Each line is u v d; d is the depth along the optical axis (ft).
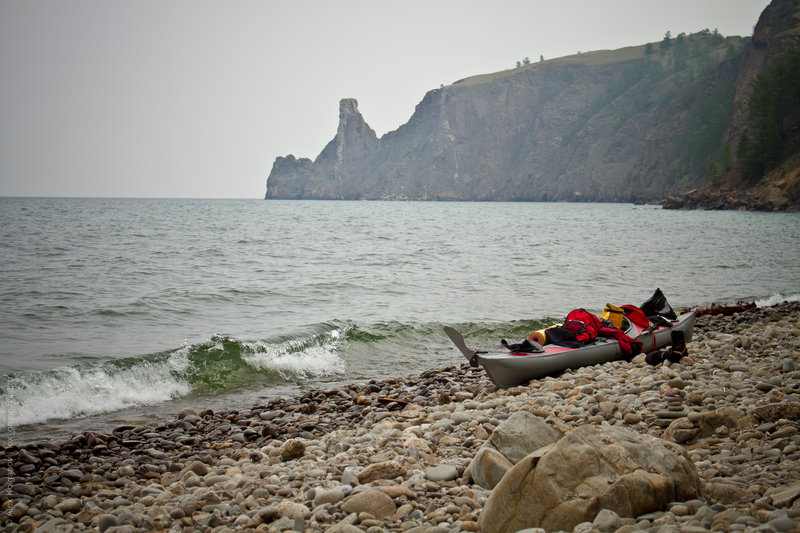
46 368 36.76
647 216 300.81
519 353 31.30
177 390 35.76
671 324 36.88
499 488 13.41
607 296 68.13
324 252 120.57
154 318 54.24
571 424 21.70
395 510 15.24
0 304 58.65
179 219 253.44
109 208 380.78
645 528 12.05
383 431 23.50
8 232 161.38
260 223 235.61
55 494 19.76
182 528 15.34
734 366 28.99
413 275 85.92
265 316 56.24
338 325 49.73
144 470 21.99
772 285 77.36
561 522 12.62
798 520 11.50
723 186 371.97
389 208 529.86
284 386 37.45
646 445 14.10
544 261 103.60
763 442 17.63
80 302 60.49
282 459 21.74
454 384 33.99
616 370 30.60
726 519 11.93
